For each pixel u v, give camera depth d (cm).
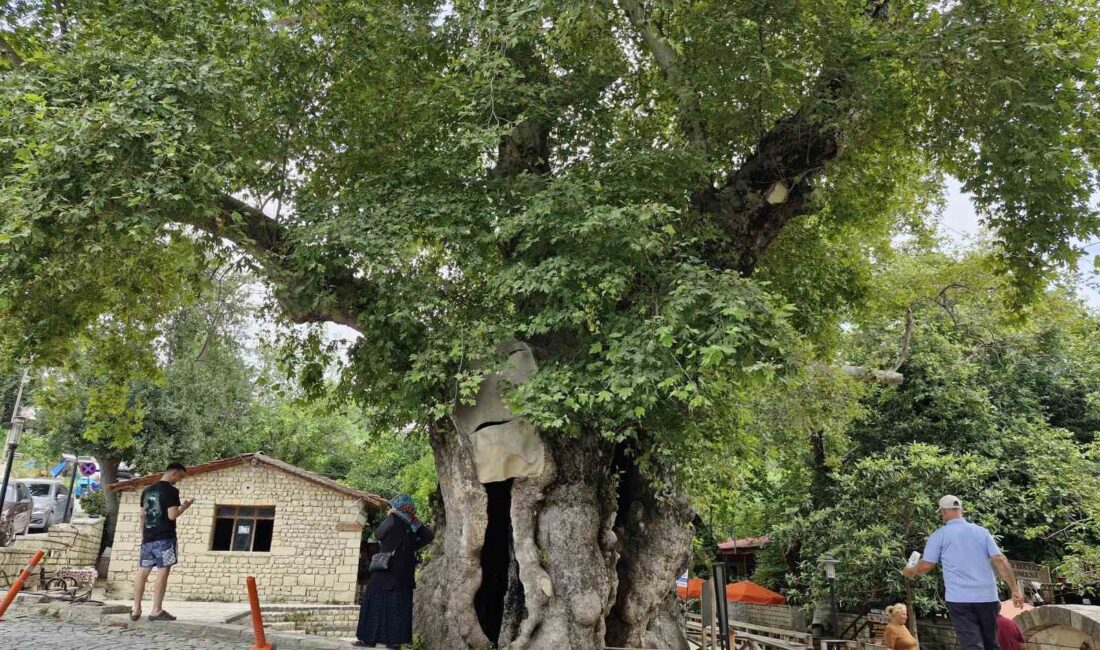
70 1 898
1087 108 907
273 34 905
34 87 760
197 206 754
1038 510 1838
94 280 979
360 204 874
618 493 1004
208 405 2600
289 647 815
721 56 906
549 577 834
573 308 767
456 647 873
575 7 840
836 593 1841
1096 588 1744
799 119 971
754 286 744
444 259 962
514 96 925
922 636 1822
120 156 737
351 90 958
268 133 906
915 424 2091
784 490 2152
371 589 815
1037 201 963
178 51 806
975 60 884
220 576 1922
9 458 1716
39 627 851
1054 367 2252
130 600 1767
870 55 927
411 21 948
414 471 2573
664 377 716
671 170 891
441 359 788
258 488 2005
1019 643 784
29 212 676
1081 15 880
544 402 742
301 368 1080
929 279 1675
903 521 1748
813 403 1642
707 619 1014
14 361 1037
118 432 1267
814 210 1073
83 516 2686
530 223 788
